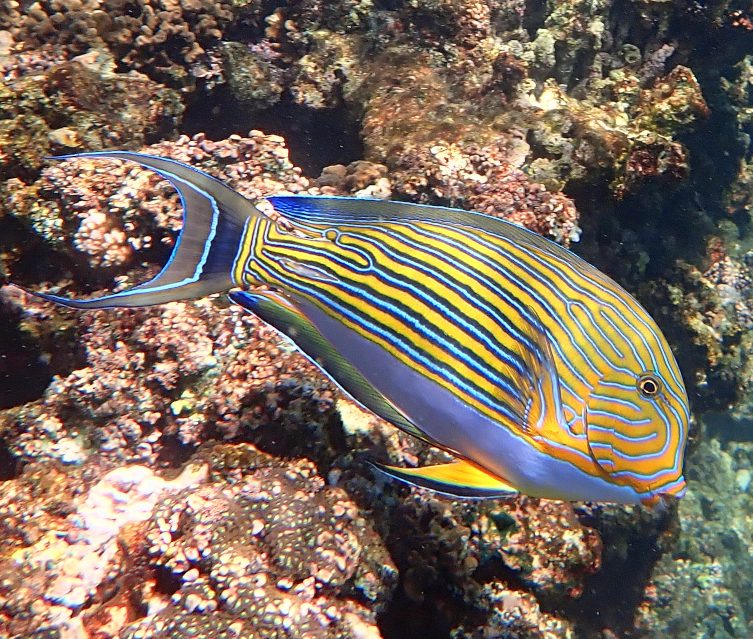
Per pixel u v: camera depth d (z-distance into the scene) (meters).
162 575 0.40
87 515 0.43
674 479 0.27
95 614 0.40
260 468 0.44
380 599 0.42
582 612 0.69
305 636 0.38
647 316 0.28
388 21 0.78
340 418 0.47
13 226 0.56
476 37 0.77
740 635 0.93
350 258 0.29
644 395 0.27
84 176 0.56
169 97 0.71
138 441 0.48
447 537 0.45
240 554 0.39
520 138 0.68
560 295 0.28
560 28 0.85
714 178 1.02
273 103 0.79
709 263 0.99
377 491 0.45
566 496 0.28
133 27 0.75
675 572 0.93
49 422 0.49
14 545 0.41
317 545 0.41
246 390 0.48
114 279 0.56
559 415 0.27
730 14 0.87
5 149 0.57
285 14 0.82
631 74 0.87
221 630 0.37
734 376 0.89
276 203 0.29
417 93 0.72
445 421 0.28
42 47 0.73
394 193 0.63
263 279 0.29
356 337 0.29
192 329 0.50
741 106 0.99
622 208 0.81
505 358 0.28
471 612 0.46
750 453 1.23
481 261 0.29
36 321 0.54
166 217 0.55
